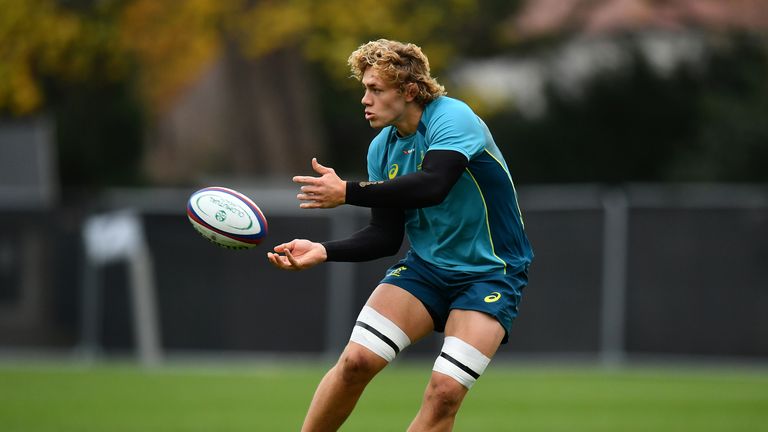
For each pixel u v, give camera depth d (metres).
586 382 47.84
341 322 55.16
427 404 21.14
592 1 97.25
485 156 21.62
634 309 53.84
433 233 22.14
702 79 95.00
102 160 94.31
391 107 21.55
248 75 84.69
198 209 21.30
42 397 41.28
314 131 89.31
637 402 41.22
